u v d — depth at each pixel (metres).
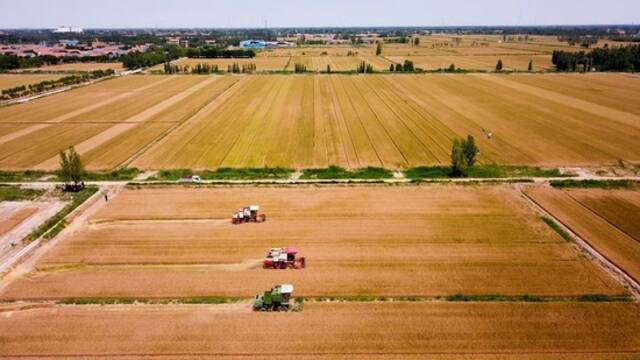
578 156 65.12
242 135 77.25
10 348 29.30
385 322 31.16
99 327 31.06
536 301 33.19
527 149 68.25
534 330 30.30
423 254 39.66
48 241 42.72
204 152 68.62
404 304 33.03
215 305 33.16
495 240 41.88
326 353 28.52
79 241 42.62
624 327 30.45
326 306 32.88
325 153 67.56
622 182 55.41
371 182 56.03
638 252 39.72
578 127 80.06
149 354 28.62
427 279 35.97
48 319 31.91
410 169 60.75
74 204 50.66
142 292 34.78
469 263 38.16
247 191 54.03
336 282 35.69
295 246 41.25
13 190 55.44
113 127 83.94
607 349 28.64
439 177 57.66
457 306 32.75
